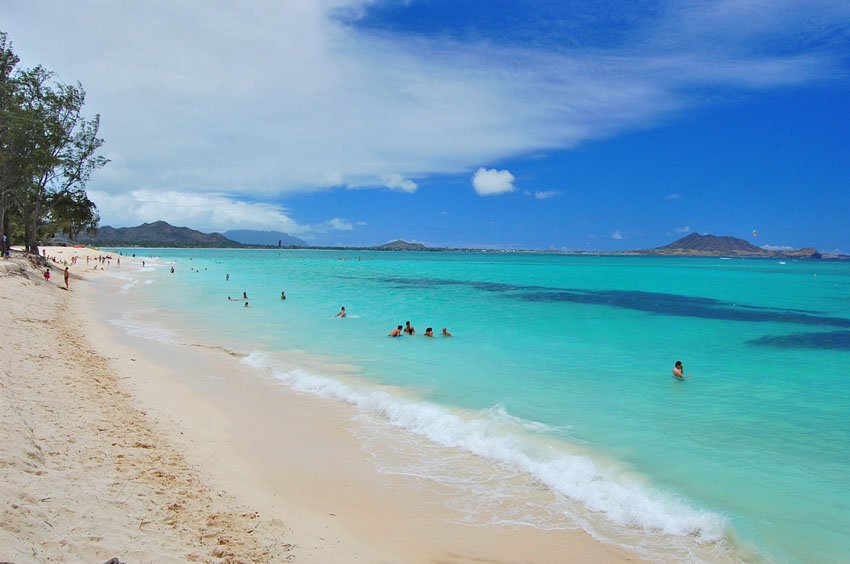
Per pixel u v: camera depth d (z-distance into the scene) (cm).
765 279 6919
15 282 2917
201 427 1111
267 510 768
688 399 1380
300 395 1414
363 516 779
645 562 677
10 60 4353
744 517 775
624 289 5169
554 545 713
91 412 1057
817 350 2089
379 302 3725
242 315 2964
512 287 5253
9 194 4681
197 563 565
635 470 940
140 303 3416
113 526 606
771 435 1118
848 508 805
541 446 1040
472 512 802
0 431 800
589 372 1683
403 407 1265
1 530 511
